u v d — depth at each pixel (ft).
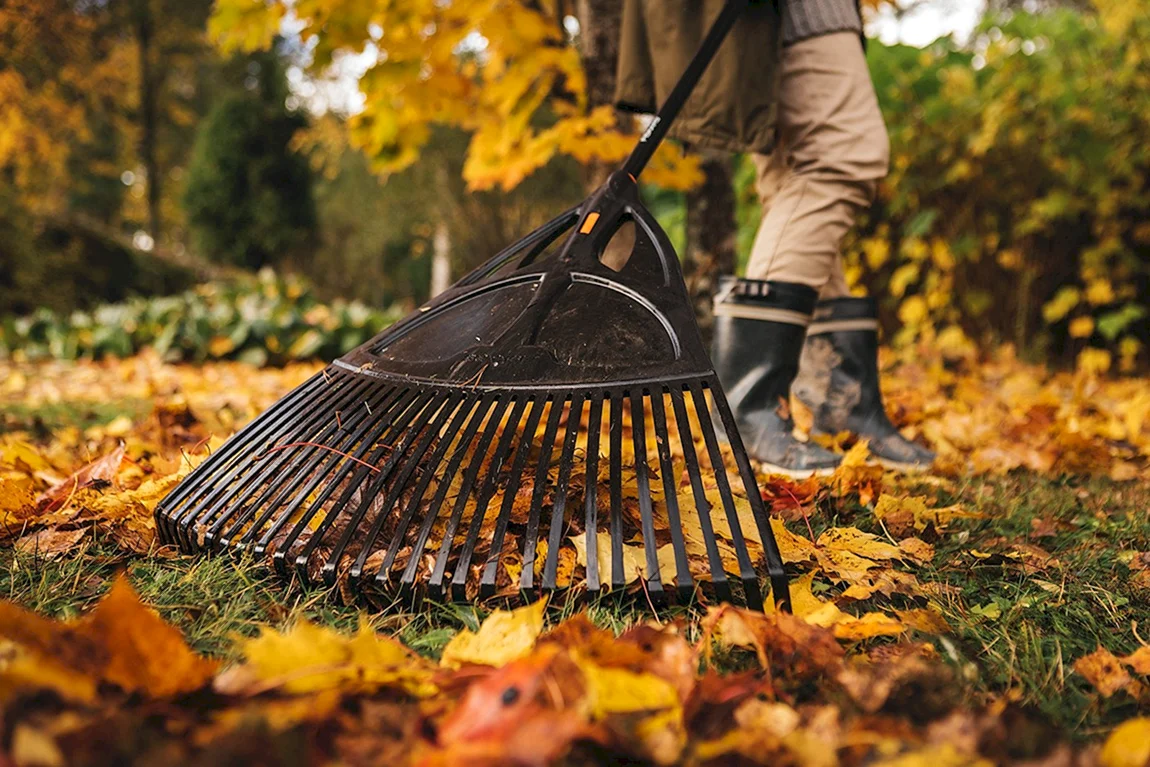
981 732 2.59
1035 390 12.64
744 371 6.98
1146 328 15.67
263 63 61.16
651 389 4.40
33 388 15.99
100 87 48.47
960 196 15.99
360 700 2.77
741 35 6.62
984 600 4.52
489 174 11.79
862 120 6.88
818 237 6.95
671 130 7.11
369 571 4.24
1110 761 2.52
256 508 4.56
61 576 4.34
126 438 8.14
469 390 4.65
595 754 2.54
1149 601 4.54
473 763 2.16
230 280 42.55
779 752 2.45
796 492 5.93
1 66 42.98
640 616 3.90
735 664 3.48
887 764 2.31
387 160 11.73
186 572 4.39
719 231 11.64
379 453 4.86
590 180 11.48
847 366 7.66
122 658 2.71
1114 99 14.84
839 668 3.23
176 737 2.40
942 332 16.33
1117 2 14.62
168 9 50.72
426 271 74.33
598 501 4.86
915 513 5.58
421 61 10.31
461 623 3.95
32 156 47.26
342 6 9.59
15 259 35.35
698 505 3.97
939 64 16.17
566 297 5.01
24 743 1.93
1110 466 7.74
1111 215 15.21
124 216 77.92
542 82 11.53
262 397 12.59
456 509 4.13
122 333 21.83
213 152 60.49
